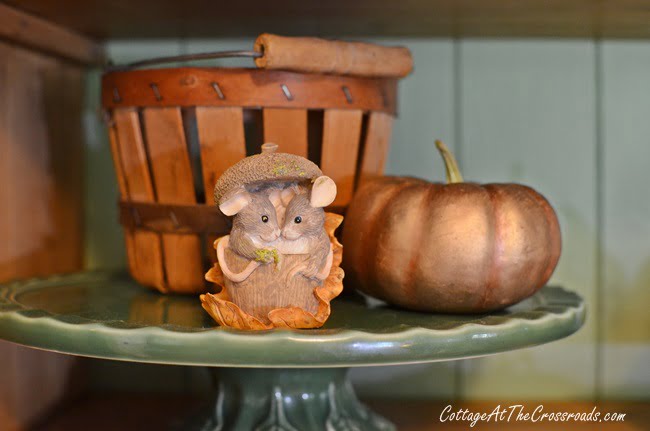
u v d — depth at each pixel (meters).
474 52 0.61
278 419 0.48
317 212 0.40
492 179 0.62
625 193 0.61
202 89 0.45
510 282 0.44
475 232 0.43
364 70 0.47
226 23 0.56
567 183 0.61
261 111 0.46
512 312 0.45
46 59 0.58
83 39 0.60
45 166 0.58
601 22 0.55
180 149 0.46
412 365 0.62
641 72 0.61
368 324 0.43
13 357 0.53
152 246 0.48
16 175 0.54
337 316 0.45
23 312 0.41
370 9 0.52
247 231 0.40
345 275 0.48
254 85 0.45
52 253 0.59
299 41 0.45
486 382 0.62
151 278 0.49
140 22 0.56
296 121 0.46
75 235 0.62
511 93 0.62
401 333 0.38
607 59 0.61
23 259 0.55
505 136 0.62
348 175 0.48
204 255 0.47
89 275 0.57
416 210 0.44
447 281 0.43
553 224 0.46
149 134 0.47
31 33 0.54
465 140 0.62
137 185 0.48
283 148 0.46
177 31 0.59
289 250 0.40
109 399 0.62
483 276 0.43
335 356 0.38
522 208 0.44
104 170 0.63
